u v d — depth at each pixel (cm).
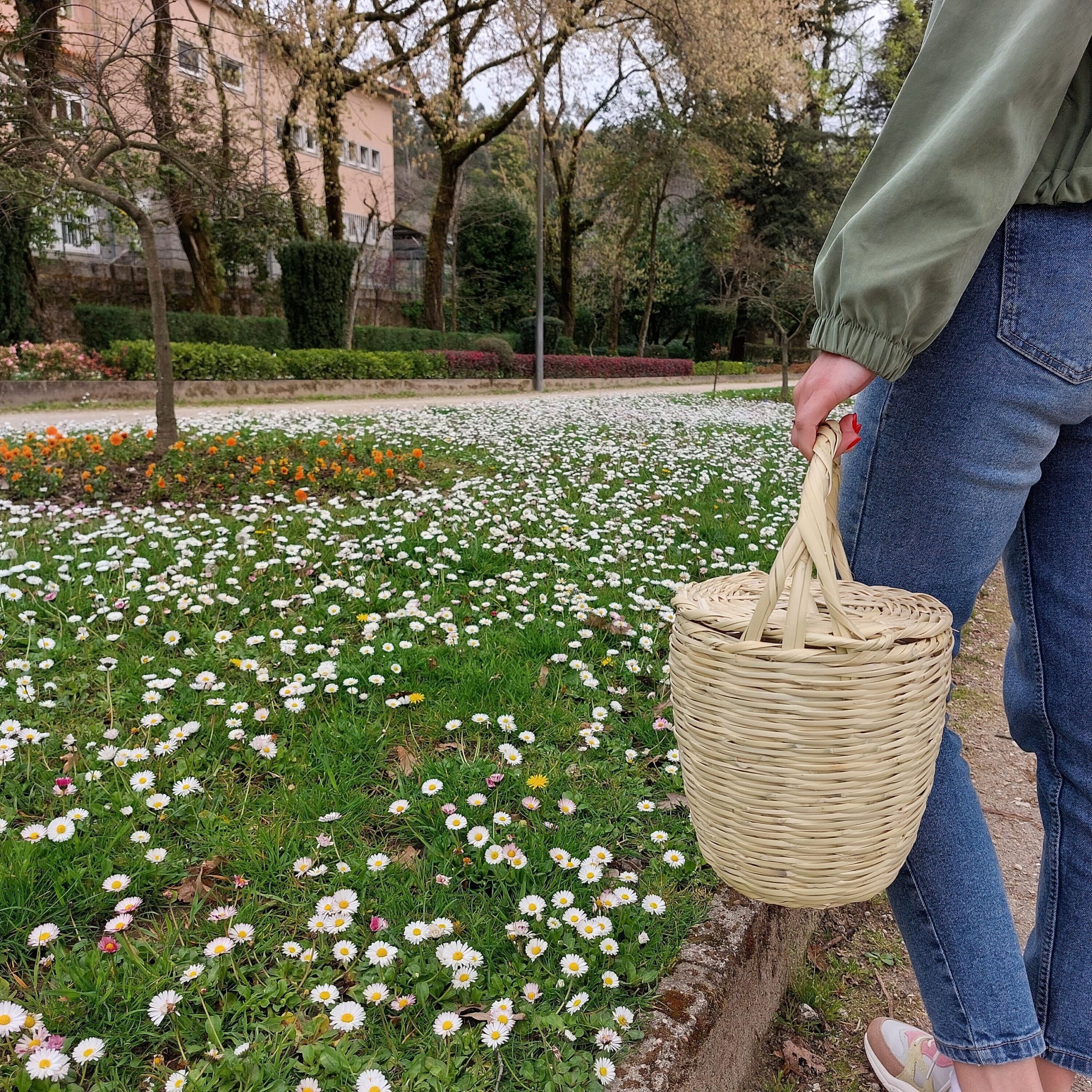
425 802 195
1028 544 125
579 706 253
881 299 103
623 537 459
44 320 1759
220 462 571
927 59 107
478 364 2214
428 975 144
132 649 273
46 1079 119
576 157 2845
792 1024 181
